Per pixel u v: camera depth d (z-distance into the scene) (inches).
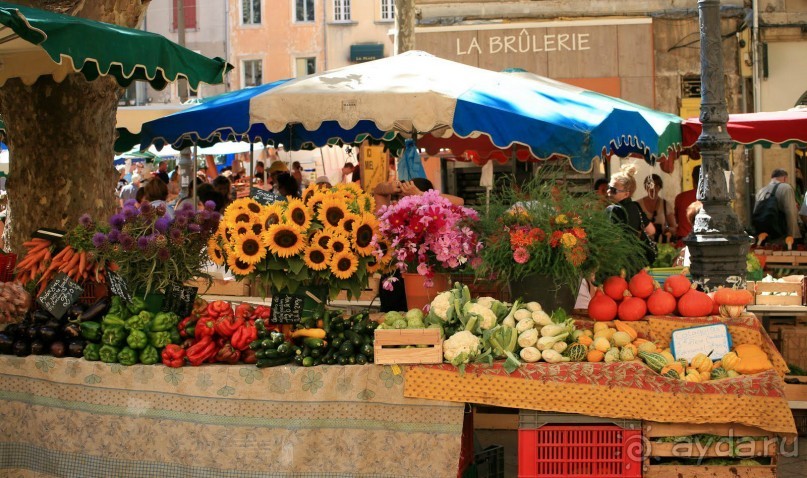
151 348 211.0
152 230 225.1
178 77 260.1
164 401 208.7
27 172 318.3
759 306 306.0
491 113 272.7
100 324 216.8
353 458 201.5
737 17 709.9
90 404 212.8
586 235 220.7
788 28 700.0
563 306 228.4
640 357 208.1
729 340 217.8
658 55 708.0
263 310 223.6
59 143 316.8
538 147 271.0
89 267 231.0
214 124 299.3
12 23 209.8
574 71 711.7
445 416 199.8
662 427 199.2
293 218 216.1
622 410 196.4
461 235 226.1
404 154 394.6
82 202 320.2
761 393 197.0
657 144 347.9
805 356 328.2
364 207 227.9
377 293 301.0
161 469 207.8
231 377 205.3
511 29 712.4
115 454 210.5
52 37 215.5
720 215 310.7
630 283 229.6
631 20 705.6
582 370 197.6
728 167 315.0
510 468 256.8
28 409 218.5
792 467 263.3
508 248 221.3
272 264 216.5
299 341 211.6
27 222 318.3
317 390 202.7
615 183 353.4
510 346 203.8
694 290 228.8
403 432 200.8
